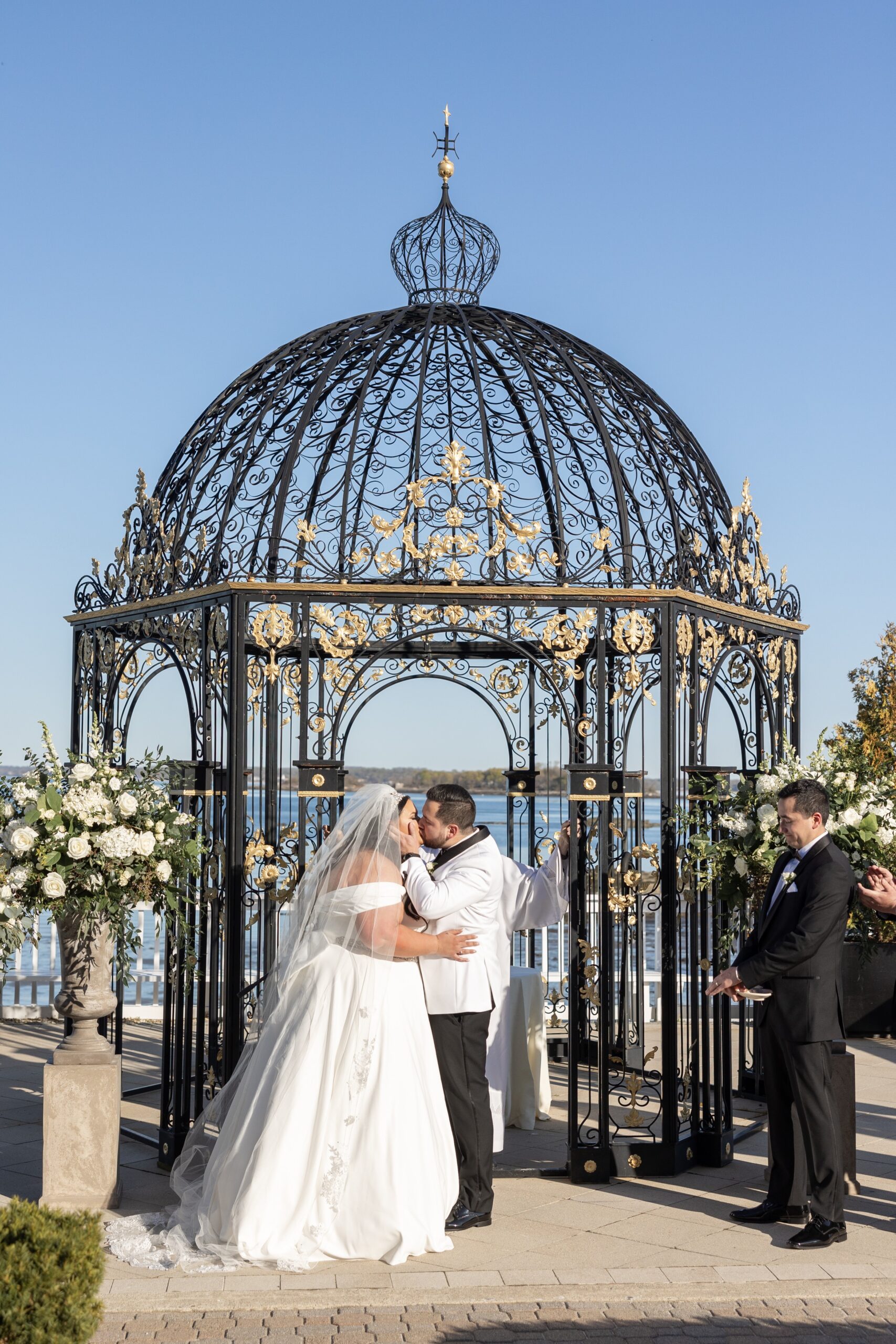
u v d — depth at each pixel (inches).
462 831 219.6
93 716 277.1
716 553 265.0
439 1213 196.7
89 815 208.1
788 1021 203.3
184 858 219.3
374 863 203.3
